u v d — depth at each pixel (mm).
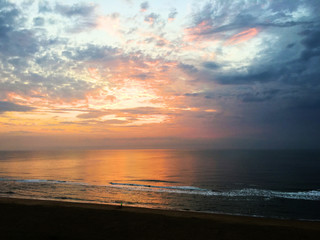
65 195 22578
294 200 21141
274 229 9789
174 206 18672
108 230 8922
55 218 10492
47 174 43719
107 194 23609
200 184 32250
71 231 8672
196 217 12125
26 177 38750
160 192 25250
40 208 12539
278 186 30000
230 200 21094
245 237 8656
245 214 16578
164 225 9859
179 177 40031
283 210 17719
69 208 12711
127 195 23219
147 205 18812
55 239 7750
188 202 20219
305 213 16953
